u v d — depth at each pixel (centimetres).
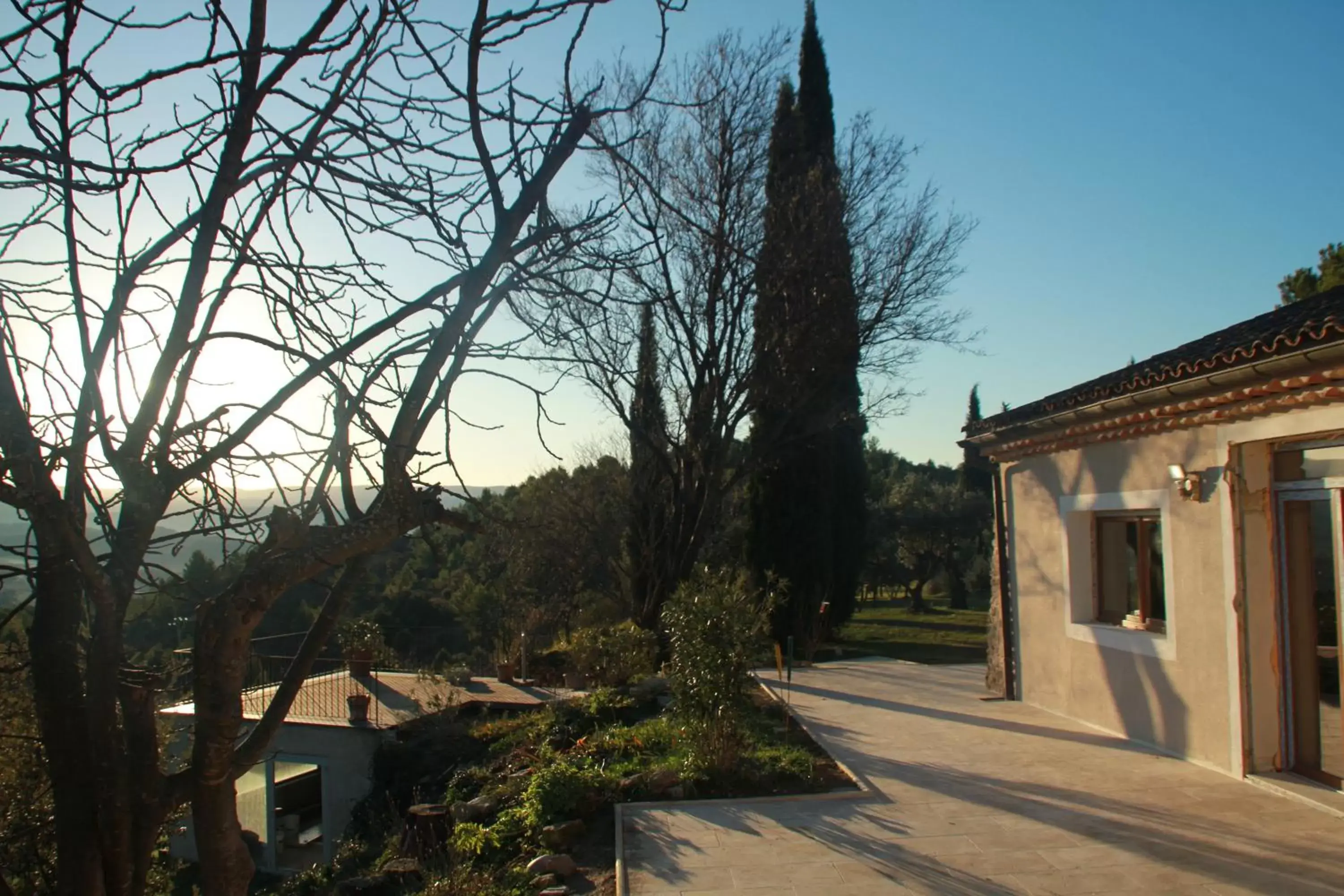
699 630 923
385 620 2319
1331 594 768
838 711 1237
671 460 2278
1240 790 803
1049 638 1194
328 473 299
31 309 311
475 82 342
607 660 1625
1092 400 994
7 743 489
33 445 255
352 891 793
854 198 1950
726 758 891
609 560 2461
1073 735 1049
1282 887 599
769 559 2288
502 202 347
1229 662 846
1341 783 761
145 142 323
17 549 268
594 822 816
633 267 411
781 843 723
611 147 470
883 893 618
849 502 2448
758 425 2217
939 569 4941
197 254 298
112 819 271
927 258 2023
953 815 773
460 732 1355
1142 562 1030
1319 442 774
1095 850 678
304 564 282
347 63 332
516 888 697
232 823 291
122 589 276
